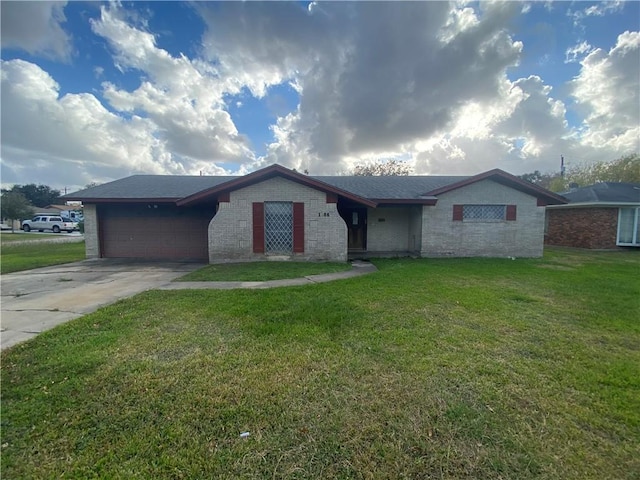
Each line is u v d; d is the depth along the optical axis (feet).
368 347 11.38
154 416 7.50
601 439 6.82
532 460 6.23
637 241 48.42
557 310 15.88
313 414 7.59
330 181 47.60
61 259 37.58
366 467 6.04
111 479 5.74
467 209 38.50
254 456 6.30
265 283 22.49
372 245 43.83
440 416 7.54
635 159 84.99
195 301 17.42
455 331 12.93
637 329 13.29
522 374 9.53
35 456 6.27
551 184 106.11
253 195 32.30
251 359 10.43
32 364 10.03
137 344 11.60
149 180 45.29
